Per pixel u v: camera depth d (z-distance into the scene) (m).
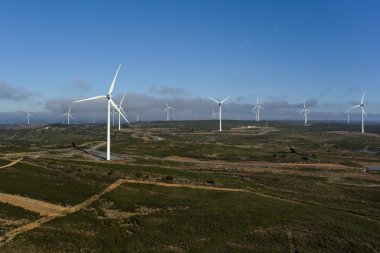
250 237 66.06
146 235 66.38
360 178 131.62
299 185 113.69
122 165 112.88
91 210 78.12
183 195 88.81
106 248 61.41
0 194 83.25
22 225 67.81
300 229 70.06
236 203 84.38
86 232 67.25
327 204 90.31
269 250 61.41
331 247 62.91
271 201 87.56
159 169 111.00
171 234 66.94
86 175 99.50
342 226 71.88
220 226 70.56
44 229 66.56
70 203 81.06
